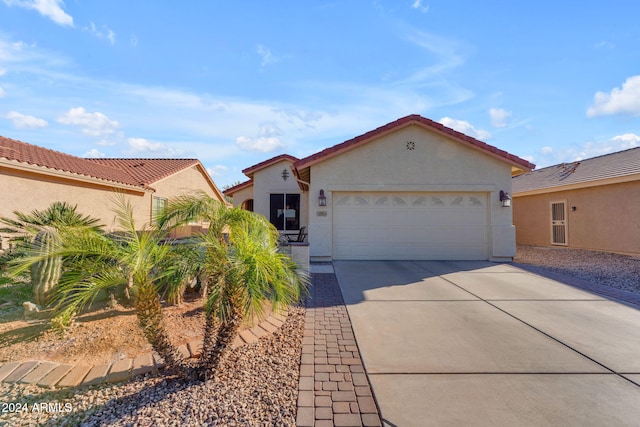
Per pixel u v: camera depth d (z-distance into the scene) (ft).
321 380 12.75
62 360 13.96
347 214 41.68
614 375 13.05
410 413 10.74
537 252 51.39
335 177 41.04
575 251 51.98
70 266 11.95
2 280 24.79
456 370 13.50
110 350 14.79
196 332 16.99
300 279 15.61
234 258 12.32
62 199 41.96
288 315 20.58
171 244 14.33
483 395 11.72
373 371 13.44
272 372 13.35
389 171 40.96
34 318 18.34
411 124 40.88
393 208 41.70
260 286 11.94
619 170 49.01
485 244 41.50
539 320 19.47
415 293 25.84
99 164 60.49
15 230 28.55
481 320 19.52
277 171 64.08
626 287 27.94
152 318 11.86
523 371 13.41
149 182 61.21
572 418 10.44
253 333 17.31
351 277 31.83
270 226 17.25
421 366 13.85
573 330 17.87
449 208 41.60
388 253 41.57
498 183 40.91
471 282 29.60
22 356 14.24
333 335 17.33
